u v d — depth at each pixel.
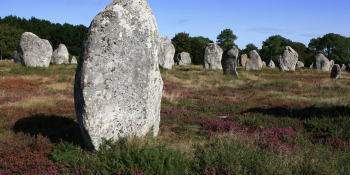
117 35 4.23
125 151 4.00
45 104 8.20
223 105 9.40
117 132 4.37
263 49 78.00
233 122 6.66
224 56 21.25
